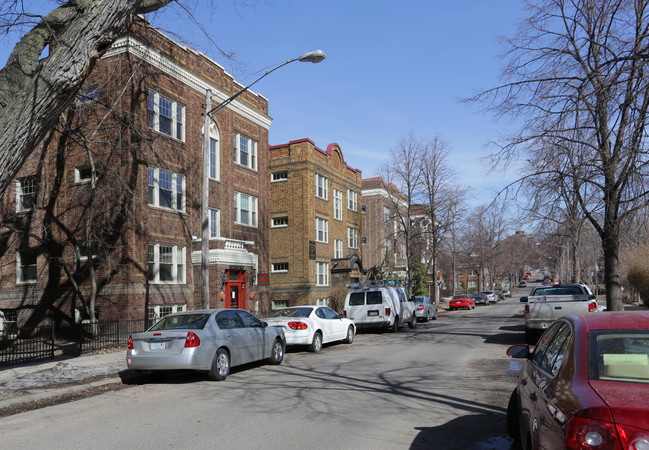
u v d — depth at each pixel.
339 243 37.53
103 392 9.41
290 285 32.53
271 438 6.01
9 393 8.90
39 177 19.83
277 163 33.47
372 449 5.57
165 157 20.38
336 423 6.68
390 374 10.56
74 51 7.28
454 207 37.47
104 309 18.14
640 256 35.12
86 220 18.72
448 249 51.75
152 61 19.73
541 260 86.12
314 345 15.09
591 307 14.56
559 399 3.16
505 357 12.84
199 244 21.50
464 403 7.75
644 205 12.55
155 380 10.66
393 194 36.78
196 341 9.87
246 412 7.39
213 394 8.87
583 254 40.59
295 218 32.75
